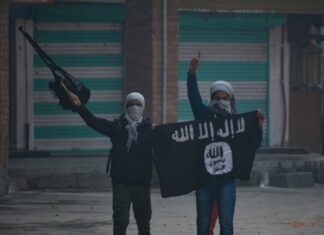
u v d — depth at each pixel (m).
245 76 49.09
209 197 17.52
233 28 48.41
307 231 24.34
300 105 51.31
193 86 17.95
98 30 46.34
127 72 44.53
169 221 26.00
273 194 35.22
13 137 45.25
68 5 45.19
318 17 50.19
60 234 22.73
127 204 17.09
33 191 34.31
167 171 17.48
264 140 49.81
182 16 46.44
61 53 46.00
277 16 48.31
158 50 41.88
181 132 17.56
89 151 46.62
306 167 40.69
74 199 31.47
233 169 17.53
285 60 50.03
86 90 17.33
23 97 45.31
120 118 17.47
